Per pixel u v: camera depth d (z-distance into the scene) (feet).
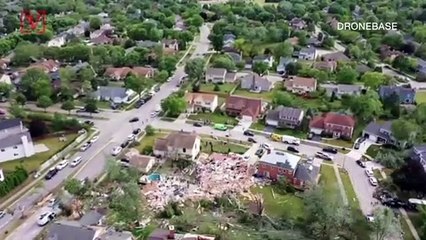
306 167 303.89
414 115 372.79
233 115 398.62
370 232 244.01
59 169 314.55
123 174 293.84
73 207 272.31
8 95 428.56
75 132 366.02
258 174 308.19
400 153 326.65
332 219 247.70
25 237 248.32
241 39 573.33
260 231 252.42
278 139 355.56
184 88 457.68
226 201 279.08
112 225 255.09
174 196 286.05
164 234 240.94
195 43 620.08
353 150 342.85
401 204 277.85
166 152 329.11
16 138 326.85
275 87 462.60
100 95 427.74
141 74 476.95
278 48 542.98
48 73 473.67
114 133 367.45
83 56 525.34
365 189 294.46
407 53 565.53
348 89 436.76
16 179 293.64
